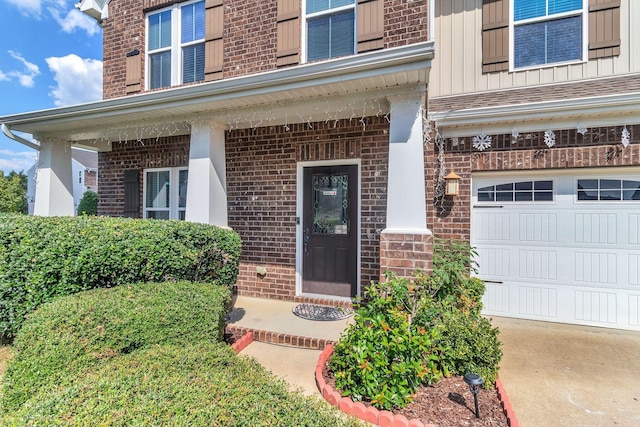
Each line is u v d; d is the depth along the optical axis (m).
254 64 5.12
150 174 6.54
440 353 2.87
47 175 5.87
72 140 6.12
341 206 5.02
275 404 1.68
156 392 1.63
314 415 1.67
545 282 4.70
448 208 4.99
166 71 6.01
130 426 1.36
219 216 4.81
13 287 2.86
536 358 3.53
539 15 4.86
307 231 5.20
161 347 2.28
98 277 3.03
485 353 2.74
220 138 4.89
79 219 3.52
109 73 6.34
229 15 5.32
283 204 5.27
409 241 3.70
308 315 4.42
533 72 4.85
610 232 4.42
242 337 3.72
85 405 1.49
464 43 5.23
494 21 5.05
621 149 4.21
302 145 5.15
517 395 2.83
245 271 5.47
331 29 4.78
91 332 2.20
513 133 4.63
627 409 2.64
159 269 3.32
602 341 3.97
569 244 4.60
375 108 4.16
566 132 4.45
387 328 2.64
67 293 2.88
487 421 2.28
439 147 5.00
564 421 2.49
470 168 4.87
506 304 4.87
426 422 2.27
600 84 4.39
